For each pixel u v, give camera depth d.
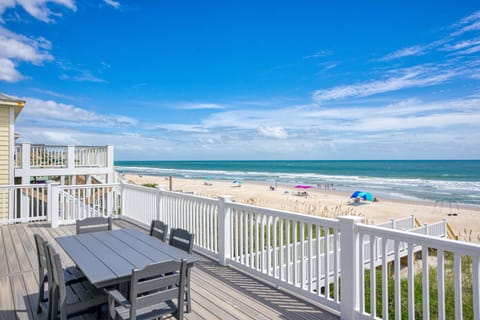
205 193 26.62
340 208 20.41
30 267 4.24
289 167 78.38
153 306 2.33
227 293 3.42
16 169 10.94
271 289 3.54
